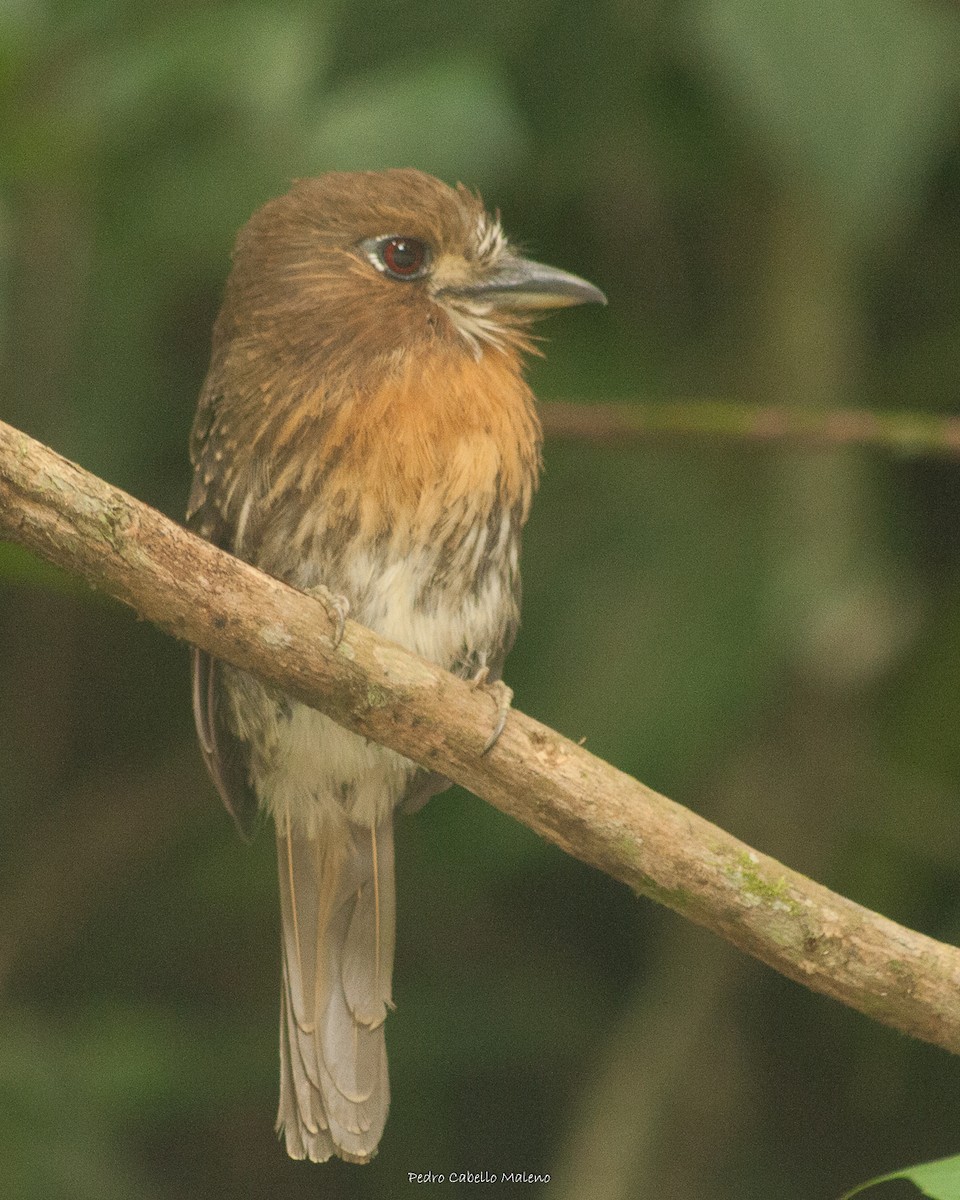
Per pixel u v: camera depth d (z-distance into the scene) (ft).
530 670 28.32
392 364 21.21
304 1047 22.70
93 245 29.50
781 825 29.01
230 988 32.89
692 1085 28.94
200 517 22.52
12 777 33.09
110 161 27.94
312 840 23.40
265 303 21.81
